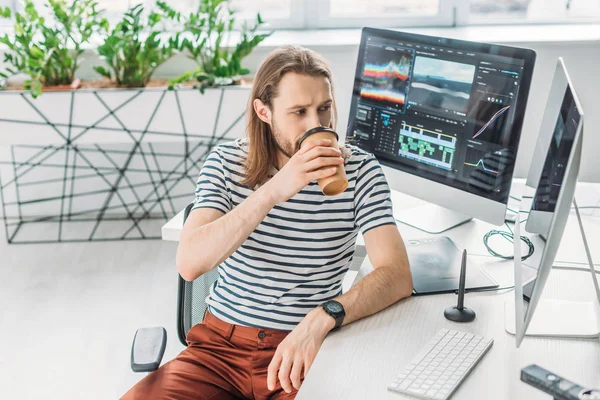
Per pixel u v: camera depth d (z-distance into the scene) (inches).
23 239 130.5
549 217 51.2
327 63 60.9
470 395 46.1
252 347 61.8
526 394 46.2
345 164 62.9
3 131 116.5
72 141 118.1
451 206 71.7
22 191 135.2
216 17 116.5
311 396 46.1
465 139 69.1
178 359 62.6
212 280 70.3
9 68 122.2
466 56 67.6
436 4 133.3
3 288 114.6
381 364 49.8
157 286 114.9
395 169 76.2
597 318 54.5
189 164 134.2
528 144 124.3
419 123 72.8
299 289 62.1
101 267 121.0
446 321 55.7
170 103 117.1
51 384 91.8
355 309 55.4
